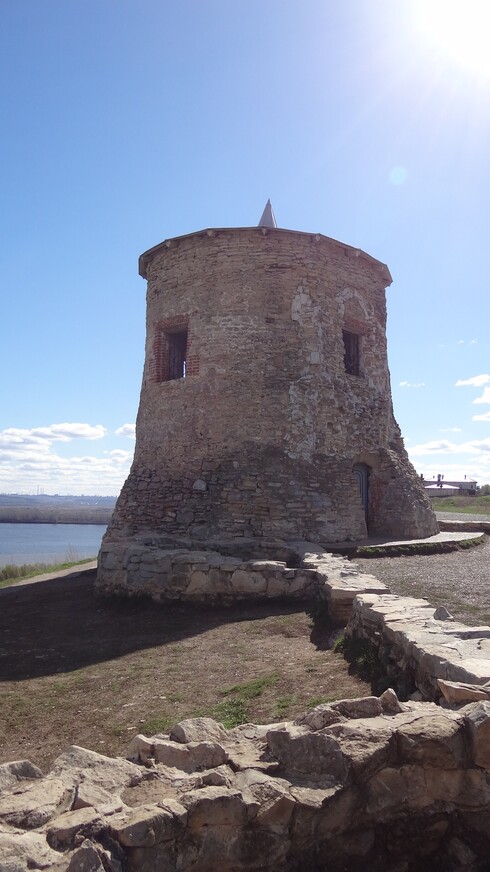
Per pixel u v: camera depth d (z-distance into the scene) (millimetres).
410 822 3248
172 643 7645
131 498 14109
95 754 3326
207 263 14070
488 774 3316
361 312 15188
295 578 9164
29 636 8695
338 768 3156
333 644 6699
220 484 12852
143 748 3467
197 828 2803
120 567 10406
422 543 12664
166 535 12336
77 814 2734
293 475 13023
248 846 2877
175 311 14492
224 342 13617
